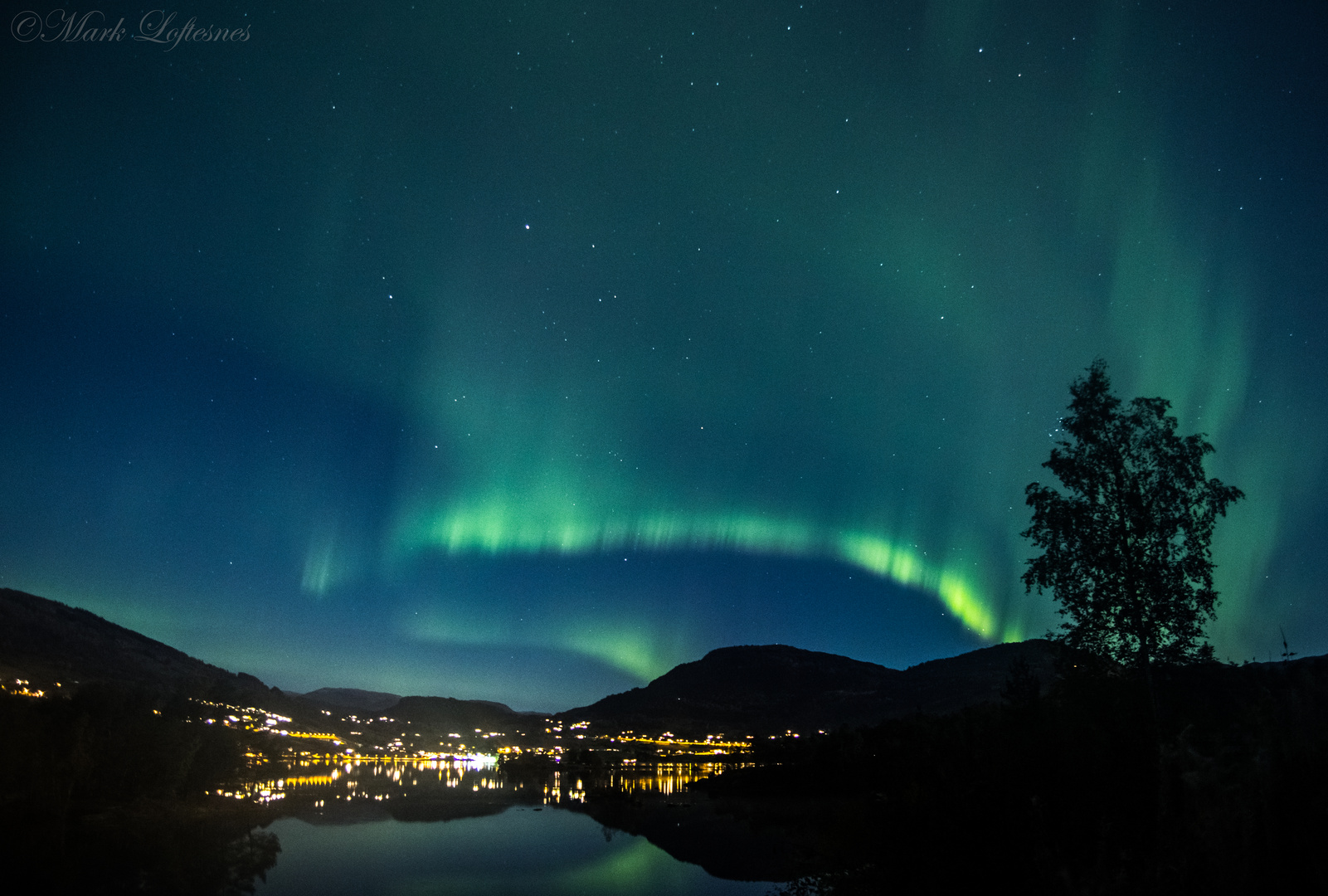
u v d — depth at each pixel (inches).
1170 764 576.4
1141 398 877.8
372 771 5295.3
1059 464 882.8
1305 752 500.1
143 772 2263.8
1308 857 434.6
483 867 1425.9
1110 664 840.3
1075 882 536.7
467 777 4746.6
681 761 7721.5
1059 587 869.8
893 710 6382.9
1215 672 802.2
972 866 632.4
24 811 1877.5
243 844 1668.3
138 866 1352.1
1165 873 484.1
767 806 2452.0
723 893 1185.4
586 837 1882.4
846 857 936.3
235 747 2906.0
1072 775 660.7
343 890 1205.1
